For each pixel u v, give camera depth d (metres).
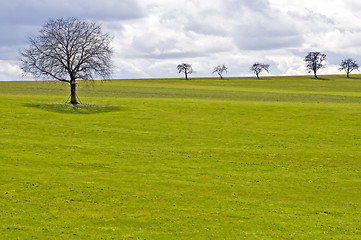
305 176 38.09
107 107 82.38
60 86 149.50
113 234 22.84
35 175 35.03
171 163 42.16
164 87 172.88
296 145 52.75
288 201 30.11
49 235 22.39
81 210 26.86
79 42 82.00
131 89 151.12
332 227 24.62
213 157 45.44
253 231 23.72
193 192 31.83
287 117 73.75
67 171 37.28
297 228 24.34
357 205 29.31
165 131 60.84
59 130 58.75
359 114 75.56
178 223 24.83
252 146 51.94
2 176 34.06
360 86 199.75
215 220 25.48
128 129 61.41
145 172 38.06
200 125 66.06
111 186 32.59
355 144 53.50
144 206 27.97
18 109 74.38
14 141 49.56
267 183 35.38
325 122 69.19
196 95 130.25
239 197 30.89
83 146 48.81
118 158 43.59
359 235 23.39
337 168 41.19
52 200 28.66
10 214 25.52
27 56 80.88
